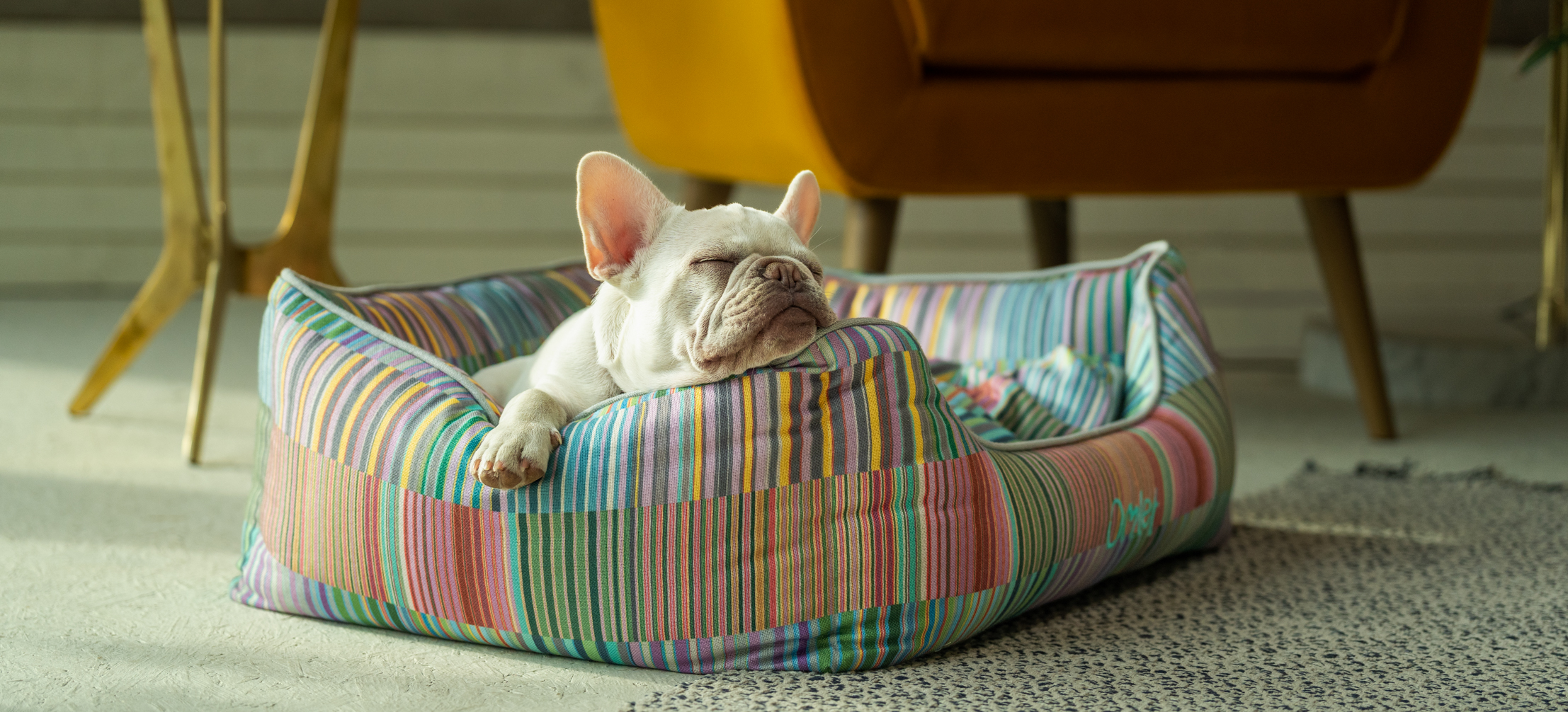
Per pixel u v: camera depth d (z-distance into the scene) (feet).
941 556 3.90
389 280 13.35
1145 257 5.98
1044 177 7.04
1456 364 9.43
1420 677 3.93
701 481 3.72
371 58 13.00
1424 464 7.36
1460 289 13.79
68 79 12.83
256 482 4.64
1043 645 4.19
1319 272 13.65
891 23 6.51
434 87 13.14
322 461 4.21
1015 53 6.75
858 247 7.15
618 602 3.79
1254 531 5.85
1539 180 13.67
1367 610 4.63
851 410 3.82
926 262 13.60
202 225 7.40
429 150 13.24
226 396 8.68
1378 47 7.38
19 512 5.64
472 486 3.89
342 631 4.25
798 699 3.63
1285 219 13.53
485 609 3.94
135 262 13.29
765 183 7.97
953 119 6.75
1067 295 6.11
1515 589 4.90
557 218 13.51
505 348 5.82
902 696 3.68
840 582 3.81
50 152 12.94
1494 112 13.50
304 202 7.46
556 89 13.30
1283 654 4.14
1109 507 4.53
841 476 3.79
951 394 5.36
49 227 13.09
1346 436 8.23
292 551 4.30
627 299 4.30
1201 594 4.84
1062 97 6.94
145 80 12.96
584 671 3.88
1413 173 7.75
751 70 6.84
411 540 4.00
